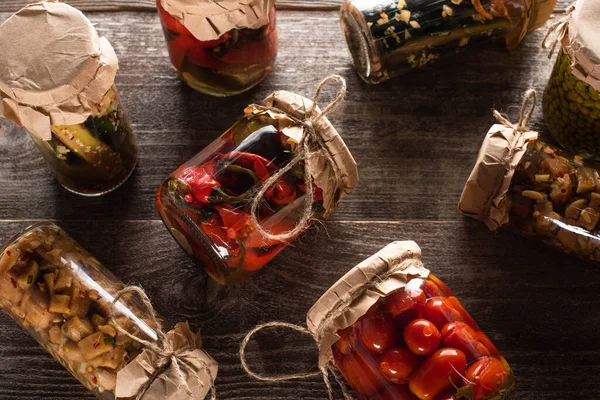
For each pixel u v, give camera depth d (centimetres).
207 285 77
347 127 80
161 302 77
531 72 81
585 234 72
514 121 80
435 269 78
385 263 66
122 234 78
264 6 69
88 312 69
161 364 67
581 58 67
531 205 72
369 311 66
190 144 79
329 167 69
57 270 70
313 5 82
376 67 77
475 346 66
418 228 78
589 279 77
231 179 69
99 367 68
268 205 69
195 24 68
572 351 76
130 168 77
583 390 76
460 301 77
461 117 80
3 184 78
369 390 67
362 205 78
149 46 81
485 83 81
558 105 74
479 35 77
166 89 80
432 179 79
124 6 81
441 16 75
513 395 76
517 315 77
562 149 75
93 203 78
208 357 69
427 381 65
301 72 81
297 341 76
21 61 64
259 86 80
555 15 82
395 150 79
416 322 65
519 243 78
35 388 75
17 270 69
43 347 73
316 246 78
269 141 69
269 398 76
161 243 78
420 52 77
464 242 78
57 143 70
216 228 68
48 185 78
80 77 64
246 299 77
